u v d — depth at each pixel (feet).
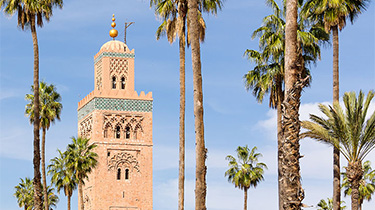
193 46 98.07
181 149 153.48
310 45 172.86
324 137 130.31
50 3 180.86
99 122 365.61
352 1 157.79
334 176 151.84
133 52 377.50
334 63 158.30
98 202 357.82
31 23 177.17
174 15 159.33
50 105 284.20
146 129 371.56
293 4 78.79
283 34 177.37
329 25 157.48
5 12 178.60
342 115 130.31
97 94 367.45
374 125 129.80
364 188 314.55
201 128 97.14
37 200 163.84
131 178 365.40
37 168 164.86
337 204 150.61
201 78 98.12
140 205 363.97
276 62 184.34
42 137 281.33
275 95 185.68
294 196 74.74
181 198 151.02
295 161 75.51
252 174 315.78
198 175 96.58
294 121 76.13
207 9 151.94
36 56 175.32
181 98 156.35
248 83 188.44
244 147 325.21
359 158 132.87
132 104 371.76
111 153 364.79
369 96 130.11
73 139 307.37
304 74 174.19
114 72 374.02
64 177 304.30
